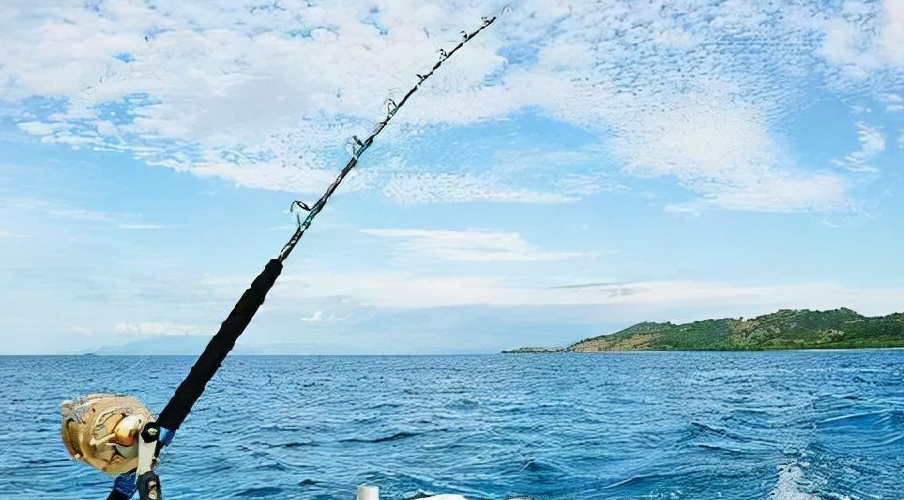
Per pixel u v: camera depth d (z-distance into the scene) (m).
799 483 9.24
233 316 1.65
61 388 40.81
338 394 34.16
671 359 87.56
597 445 14.29
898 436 13.41
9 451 14.14
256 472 11.66
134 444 1.47
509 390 35.75
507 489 9.84
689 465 11.11
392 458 13.10
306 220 1.84
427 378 52.81
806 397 25.55
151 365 93.94
